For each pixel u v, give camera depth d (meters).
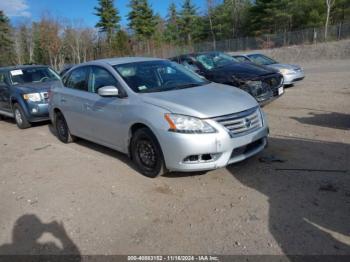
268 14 43.12
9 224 3.91
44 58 61.38
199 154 4.14
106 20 59.62
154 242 3.32
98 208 4.07
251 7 46.34
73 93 6.28
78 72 6.41
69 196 4.45
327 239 3.12
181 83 5.35
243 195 4.07
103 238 3.46
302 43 34.72
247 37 44.94
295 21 42.09
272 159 5.03
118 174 5.05
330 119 7.13
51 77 10.05
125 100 4.96
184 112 4.22
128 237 3.44
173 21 61.66
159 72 5.55
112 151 6.23
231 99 4.60
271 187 4.20
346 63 21.78
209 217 3.67
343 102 8.77
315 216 3.49
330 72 16.58
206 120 4.14
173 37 60.28
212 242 3.24
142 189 4.47
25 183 5.06
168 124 4.24
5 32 61.84
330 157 4.96
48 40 54.75
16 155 6.58
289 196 3.94
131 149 5.00
